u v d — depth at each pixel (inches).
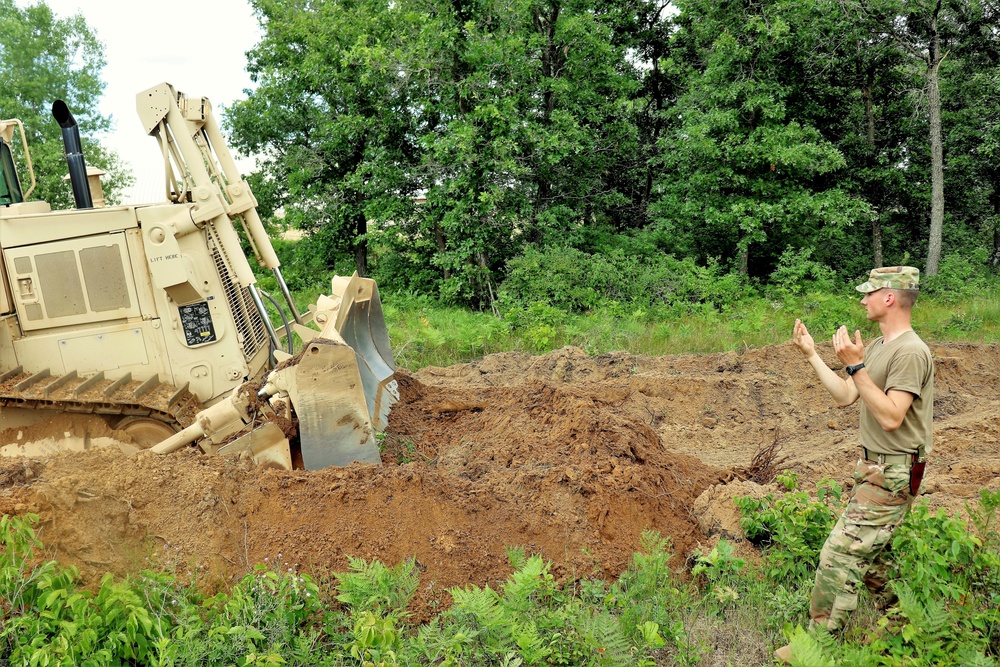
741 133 609.3
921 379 130.3
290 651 135.4
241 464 175.8
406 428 243.4
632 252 647.1
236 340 228.4
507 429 231.0
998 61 669.3
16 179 258.4
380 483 175.5
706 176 613.0
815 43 616.7
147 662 129.0
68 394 205.3
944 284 603.2
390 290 653.3
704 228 681.0
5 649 121.7
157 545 158.2
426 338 443.2
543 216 604.4
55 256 217.3
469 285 590.2
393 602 150.0
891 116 703.7
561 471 191.3
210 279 225.9
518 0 574.2
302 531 166.1
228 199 248.1
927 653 129.2
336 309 232.1
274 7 702.5
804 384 320.8
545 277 547.8
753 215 611.2
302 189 692.1
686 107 642.2
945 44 634.2
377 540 167.2
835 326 461.1
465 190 573.6
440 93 588.4
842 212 600.4
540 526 179.2
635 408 307.1
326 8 654.5
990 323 491.5
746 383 320.2
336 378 190.7
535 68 593.0
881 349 137.2
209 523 161.5
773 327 474.3
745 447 276.2
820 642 133.0
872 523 136.5
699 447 276.5
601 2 705.6
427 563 166.4
